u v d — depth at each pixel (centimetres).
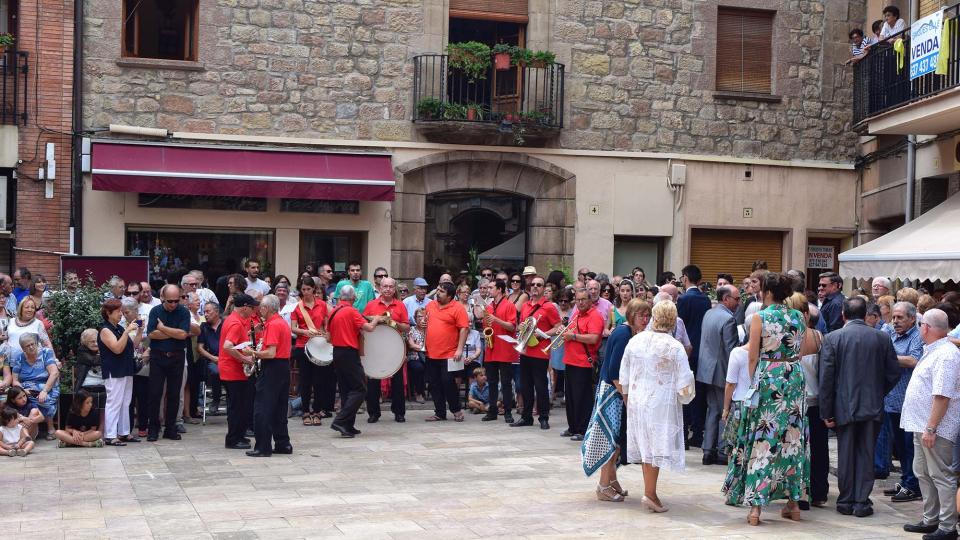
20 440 1112
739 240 1933
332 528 790
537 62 1764
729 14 1911
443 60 1742
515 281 1453
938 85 1426
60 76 1580
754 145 1912
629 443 863
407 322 1371
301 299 1359
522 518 833
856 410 862
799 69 1934
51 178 1570
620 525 814
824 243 1978
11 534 765
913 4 1691
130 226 1633
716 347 1098
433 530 789
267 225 1683
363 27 1725
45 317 1280
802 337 849
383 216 1731
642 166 1858
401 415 1384
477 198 1823
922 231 1431
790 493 839
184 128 1645
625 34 1848
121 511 842
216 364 1346
